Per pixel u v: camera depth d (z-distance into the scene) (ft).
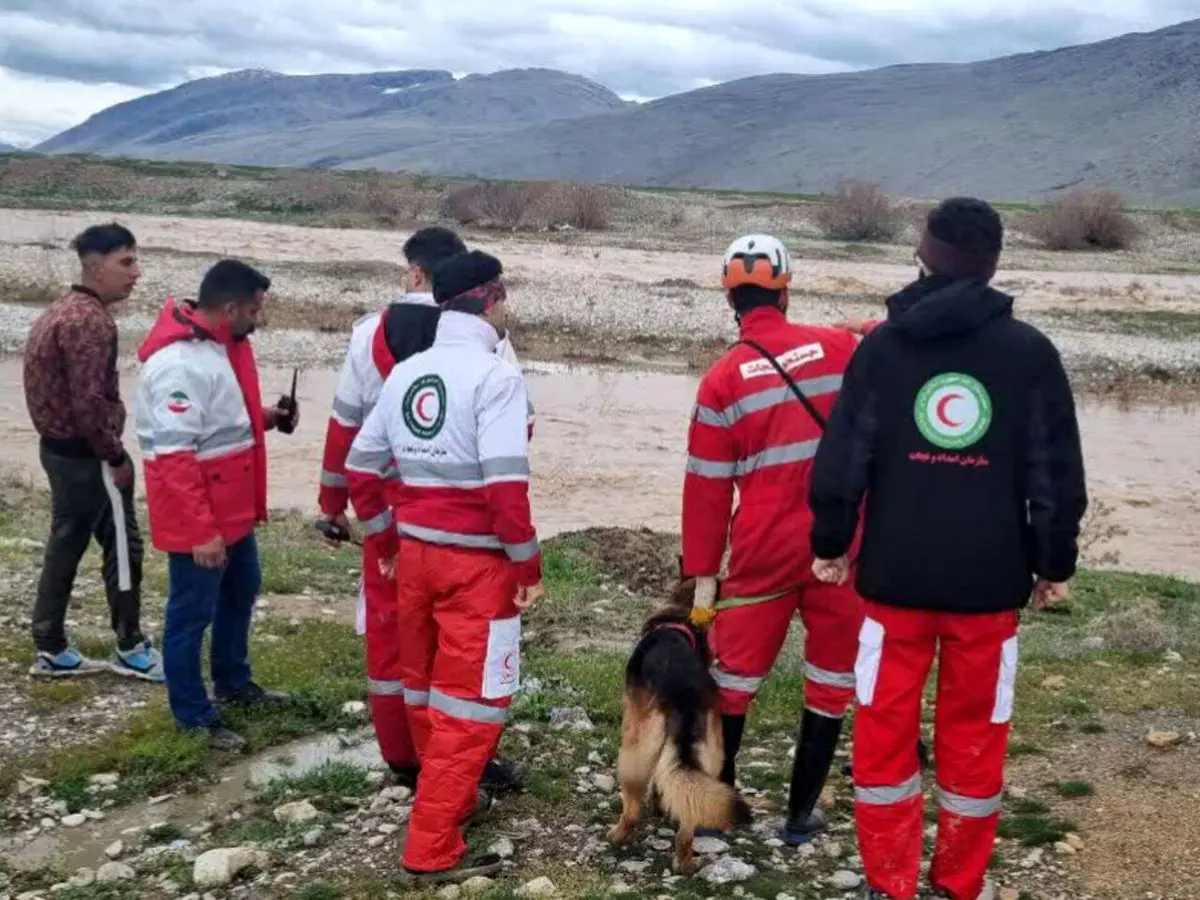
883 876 14.06
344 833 16.57
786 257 15.80
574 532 39.93
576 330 96.89
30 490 44.06
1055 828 16.49
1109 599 33.73
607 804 17.38
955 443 13.15
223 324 18.90
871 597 13.65
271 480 53.88
